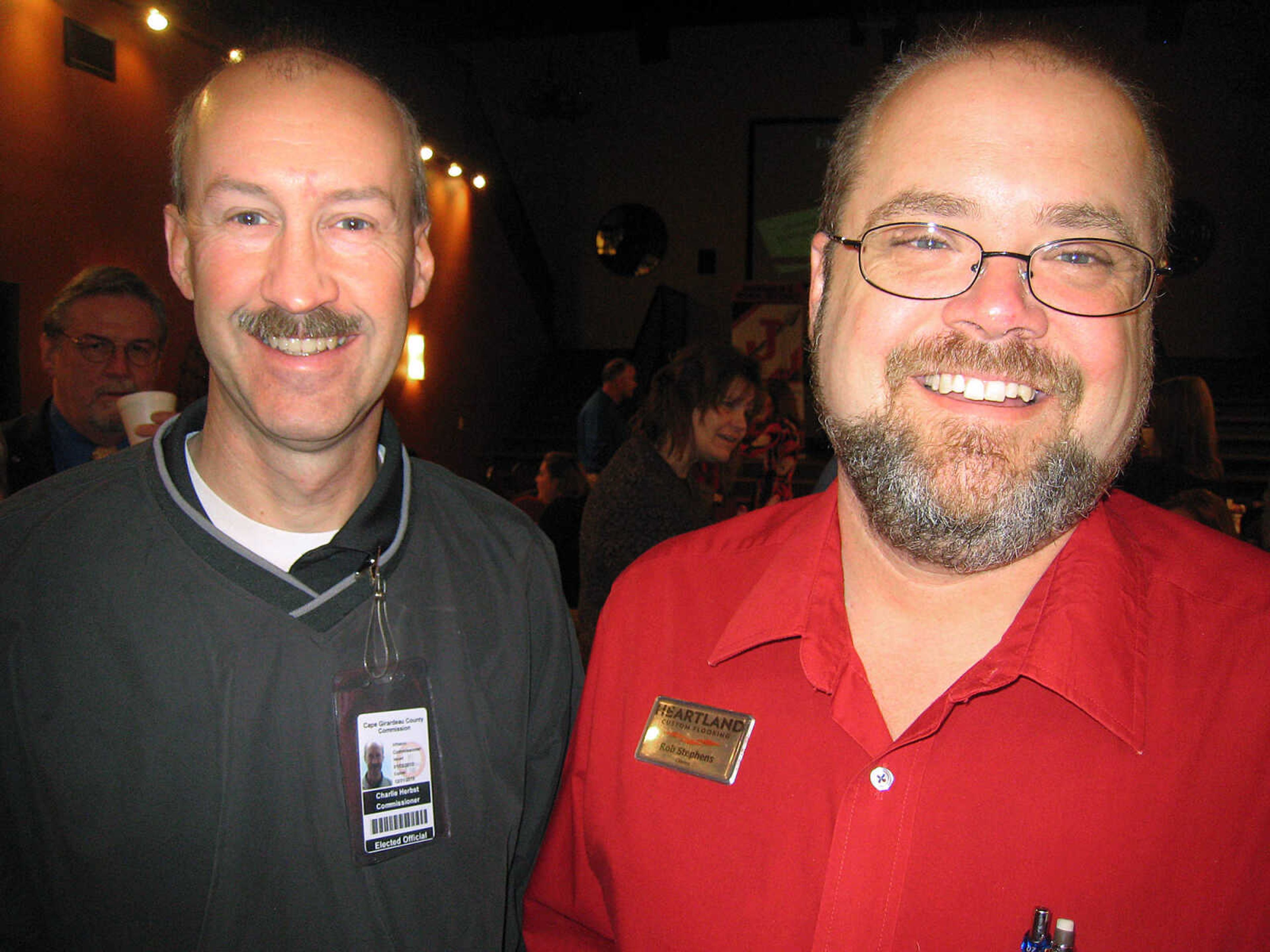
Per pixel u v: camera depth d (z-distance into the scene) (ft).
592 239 41.78
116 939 3.26
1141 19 35.65
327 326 3.43
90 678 3.33
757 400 7.32
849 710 3.16
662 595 3.83
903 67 3.24
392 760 3.56
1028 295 2.84
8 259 15.79
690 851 3.30
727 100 40.09
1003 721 3.01
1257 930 2.66
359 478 3.83
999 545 2.89
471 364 35.01
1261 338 35.99
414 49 29.17
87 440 7.09
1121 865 2.79
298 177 3.40
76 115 17.08
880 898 2.95
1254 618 2.95
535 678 4.18
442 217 32.30
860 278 3.13
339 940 3.41
